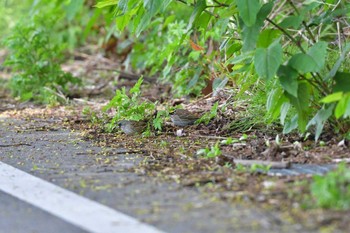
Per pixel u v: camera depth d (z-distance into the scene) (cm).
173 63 1455
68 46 2242
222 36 1340
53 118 1406
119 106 1216
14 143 1149
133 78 1792
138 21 1130
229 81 1359
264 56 945
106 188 851
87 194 830
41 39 1688
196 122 1212
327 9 1133
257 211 739
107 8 1684
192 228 696
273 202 765
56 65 1698
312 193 773
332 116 1058
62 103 1608
